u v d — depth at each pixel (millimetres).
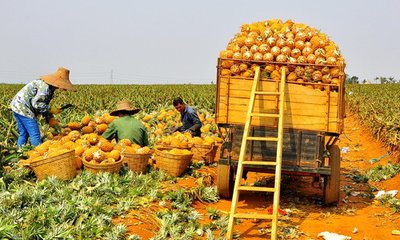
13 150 9227
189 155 9422
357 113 25188
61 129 12000
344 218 7664
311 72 7859
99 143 8820
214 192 8617
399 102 22391
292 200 8766
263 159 7922
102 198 7328
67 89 10367
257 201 8641
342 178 11047
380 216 7770
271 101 7977
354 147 16031
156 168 9562
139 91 33688
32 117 10383
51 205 6641
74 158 8141
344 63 7883
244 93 8047
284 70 7855
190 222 6930
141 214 6957
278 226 7129
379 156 14102
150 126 15766
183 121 11977
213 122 16578
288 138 7844
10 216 6035
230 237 6301
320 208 8289
